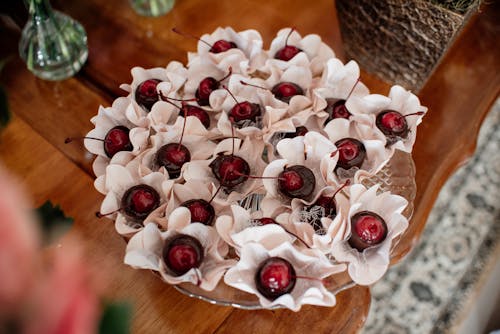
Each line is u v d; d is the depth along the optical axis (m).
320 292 0.41
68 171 0.52
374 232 0.44
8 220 0.16
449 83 0.59
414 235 0.51
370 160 0.48
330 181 0.45
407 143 0.49
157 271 0.46
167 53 0.60
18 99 0.57
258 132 0.48
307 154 0.47
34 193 0.51
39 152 0.53
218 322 0.47
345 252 0.44
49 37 0.56
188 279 0.41
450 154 0.55
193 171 0.46
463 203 0.82
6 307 0.16
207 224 0.45
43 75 0.57
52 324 0.16
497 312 0.75
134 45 0.60
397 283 0.77
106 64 0.59
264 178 0.45
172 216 0.43
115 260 0.49
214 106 0.50
